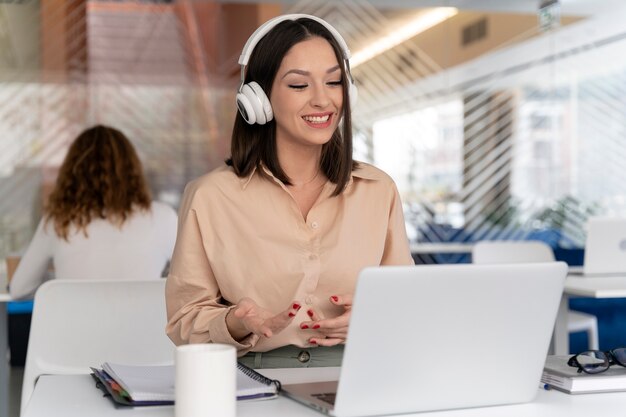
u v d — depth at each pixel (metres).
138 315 2.32
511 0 7.43
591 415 1.25
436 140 8.57
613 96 8.16
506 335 1.25
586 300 4.74
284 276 1.63
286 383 1.44
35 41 8.01
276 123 1.66
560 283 1.25
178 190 8.52
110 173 2.86
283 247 1.64
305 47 1.60
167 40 8.60
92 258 2.85
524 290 1.23
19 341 5.07
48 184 7.88
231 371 1.13
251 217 1.65
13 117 7.92
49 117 8.03
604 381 1.40
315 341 1.50
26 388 2.25
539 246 3.97
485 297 1.21
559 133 8.48
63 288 2.27
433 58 9.03
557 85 8.45
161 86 8.55
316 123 1.61
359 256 1.69
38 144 7.95
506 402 1.30
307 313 1.62
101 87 8.31
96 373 1.47
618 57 8.08
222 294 1.66
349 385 1.18
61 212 2.84
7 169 7.82
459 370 1.24
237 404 1.29
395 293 1.15
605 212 7.91
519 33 8.16
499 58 8.59
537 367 1.30
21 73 7.98
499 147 8.58
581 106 8.39
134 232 2.88
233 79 8.67
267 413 1.23
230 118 8.63
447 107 8.87
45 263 2.91
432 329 1.20
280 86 1.61
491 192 8.63
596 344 4.02
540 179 8.52
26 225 7.74
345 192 1.71
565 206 7.85
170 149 8.52
